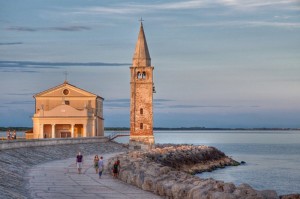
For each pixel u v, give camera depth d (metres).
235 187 53.72
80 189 63.28
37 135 150.12
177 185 57.16
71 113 151.00
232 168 140.88
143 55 137.62
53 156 106.88
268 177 115.88
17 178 68.88
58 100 154.00
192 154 134.88
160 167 78.94
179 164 122.44
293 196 52.69
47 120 150.12
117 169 74.81
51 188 63.44
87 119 151.50
